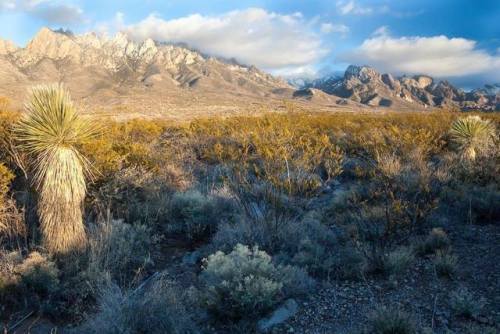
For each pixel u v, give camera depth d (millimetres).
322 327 4117
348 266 5254
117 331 3779
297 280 4820
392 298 4551
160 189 8000
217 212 7121
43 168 5641
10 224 6234
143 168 8523
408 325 3791
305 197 7371
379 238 5582
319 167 9859
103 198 6969
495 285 4602
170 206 7305
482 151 9914
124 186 7344
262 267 4586
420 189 6691
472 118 10961
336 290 4832
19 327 4438
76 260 5320
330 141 13016
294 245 5824
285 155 8367
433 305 4340
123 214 7020
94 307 4508
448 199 7348
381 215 6168
